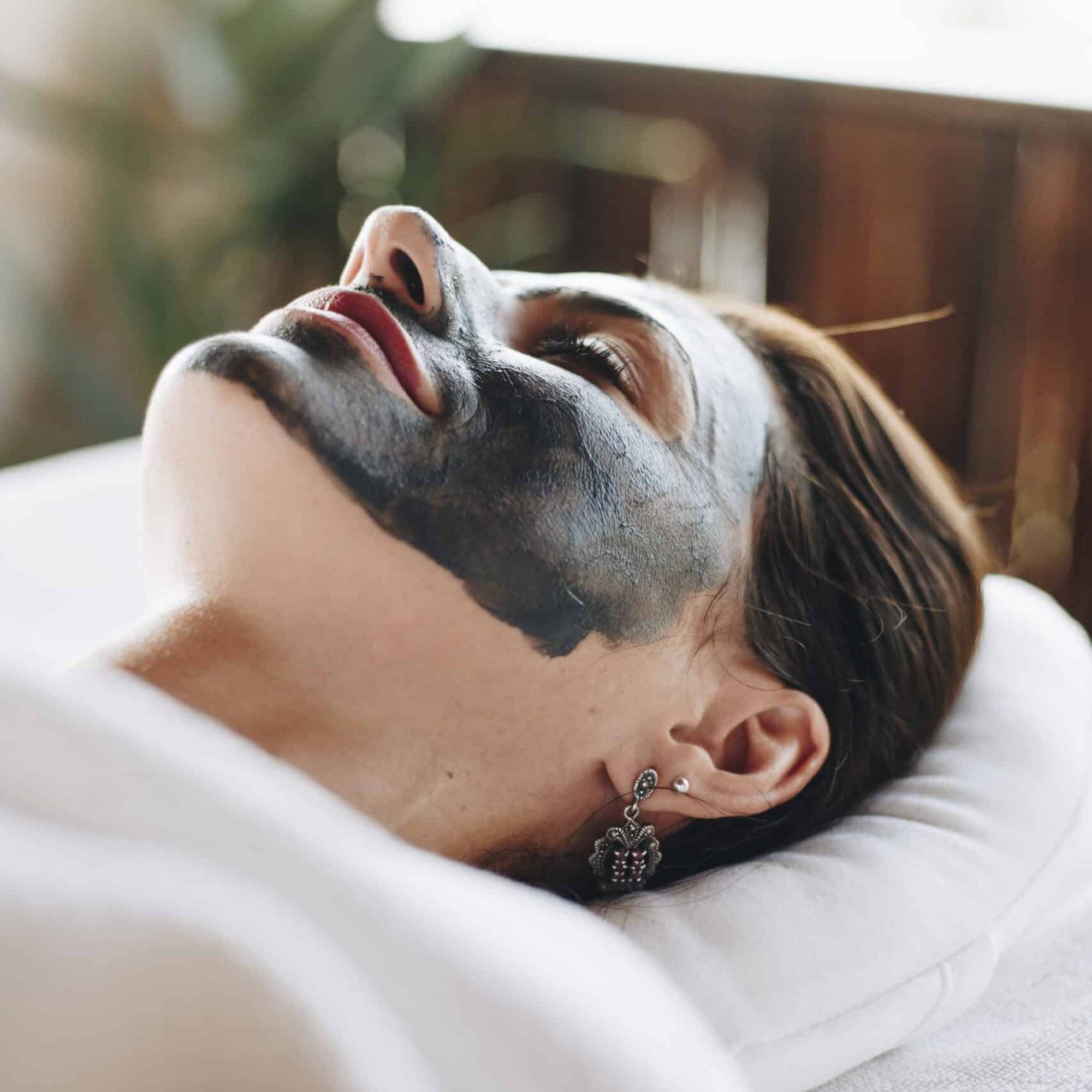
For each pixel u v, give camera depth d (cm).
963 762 104
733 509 98
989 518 191
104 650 85
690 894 90
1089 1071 89
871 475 109
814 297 207
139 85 279
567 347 98
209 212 272
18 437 286
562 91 232
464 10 264
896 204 195
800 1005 84
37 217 280
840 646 104
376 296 91
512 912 54
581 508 89
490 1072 48
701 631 97
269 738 85
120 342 290
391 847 55
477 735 90
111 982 43
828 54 218
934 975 88
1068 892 103
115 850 48
